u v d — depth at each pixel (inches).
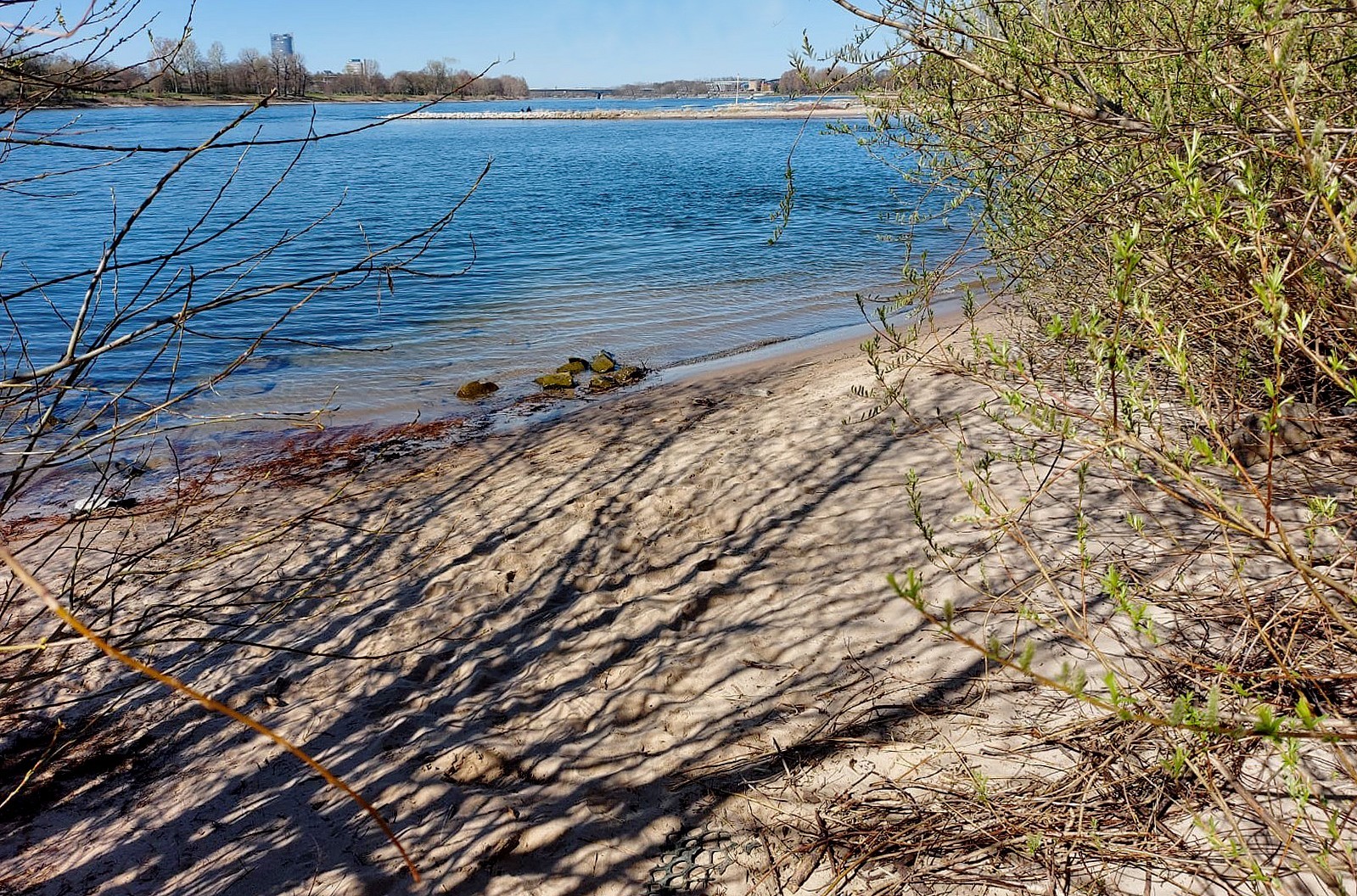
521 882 123.8
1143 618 91.3
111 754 165.0
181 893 131.0
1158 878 101.0
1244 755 108.0
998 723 131.9
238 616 208.4
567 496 255.6
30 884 135.7
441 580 215.0
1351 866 84.1
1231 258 78.3
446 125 4286.4
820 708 147.5
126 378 416.2
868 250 703.1
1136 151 122.9
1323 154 72.0
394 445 330.3
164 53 117.4
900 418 262.1
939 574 173.6
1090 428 192.2
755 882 117.0
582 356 450.6
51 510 277.4
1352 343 95.3
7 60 95.7
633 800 135.9
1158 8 135.5
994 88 136.3
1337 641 107.7
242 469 311.6
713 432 295.3
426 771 149.9
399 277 644.1
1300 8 88.4
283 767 156.9
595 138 2861.7
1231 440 119.6
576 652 178.4
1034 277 205.0
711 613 184.1
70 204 1049.5
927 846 114.7
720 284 605.3
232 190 1216.8
